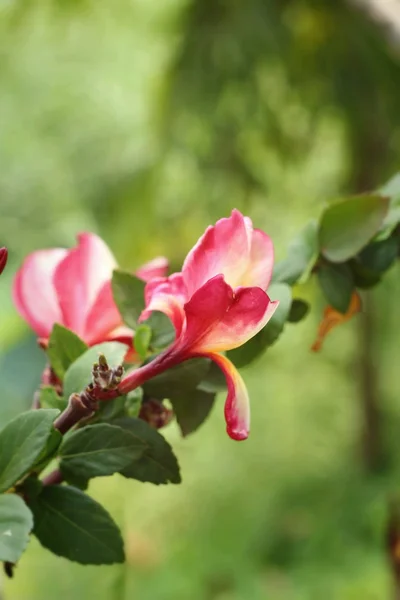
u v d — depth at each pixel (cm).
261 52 274
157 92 296
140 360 75
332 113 304
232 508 363
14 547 66
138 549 327
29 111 334
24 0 297
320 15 276
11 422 69
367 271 82
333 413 414
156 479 73
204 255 70
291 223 343
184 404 76
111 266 78
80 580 275
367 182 326
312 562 322
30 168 332
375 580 293
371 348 380
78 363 73
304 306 81
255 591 308
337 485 370
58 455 71
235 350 76
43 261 79
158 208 329
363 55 279
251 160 312
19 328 342
